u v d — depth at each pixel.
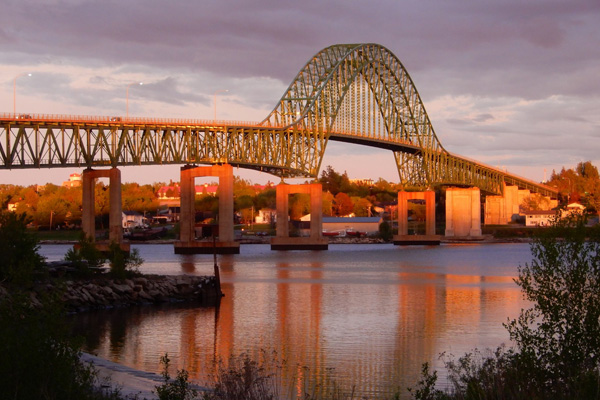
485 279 89.25
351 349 39.84
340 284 81.62
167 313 53.47
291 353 38.59
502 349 38.03
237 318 51.69
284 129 164.75
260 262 122.44
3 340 17.12
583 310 21.75
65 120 115.12
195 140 142.50
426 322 50.41
